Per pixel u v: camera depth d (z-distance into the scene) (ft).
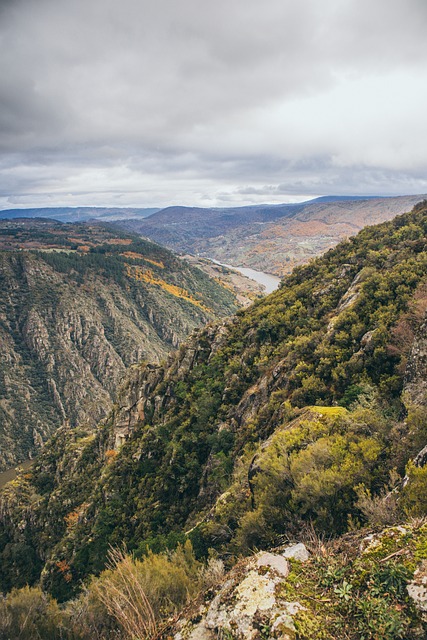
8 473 443.73
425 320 52.08
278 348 141.38
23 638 37.40
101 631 33.68
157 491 126.31
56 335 647.97
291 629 15.26
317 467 37.55
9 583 177.27
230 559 37.09
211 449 121.39
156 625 21.77
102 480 164.14
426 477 24.84
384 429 41.96
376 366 84.48
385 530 19.47
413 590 15.55
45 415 549.54
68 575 125.59
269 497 38.86
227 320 196.34
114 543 118.11
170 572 37.63
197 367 175.73
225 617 17.07
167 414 164.76
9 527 220.02
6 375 568.41
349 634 14.94
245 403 126.72
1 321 632.38
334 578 17.60
